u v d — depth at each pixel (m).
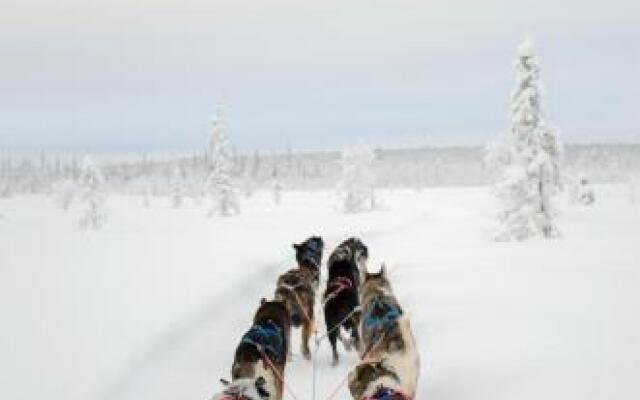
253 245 22.14
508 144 31.53
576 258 18.69
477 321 10.61
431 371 8.59
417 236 29.89
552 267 16.67
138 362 8.71
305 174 168.88
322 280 16.70
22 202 109.75
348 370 9.16
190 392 8.34
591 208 52.25
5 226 53.03
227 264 16.56
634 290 12.74
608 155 149.62
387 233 31.44
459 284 14.52
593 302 11.57
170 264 16.31
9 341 8.98
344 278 10.03
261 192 122.31
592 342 8.86
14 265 15.66
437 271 17.02
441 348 9.44
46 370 7.95
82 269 15.17
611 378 7.39
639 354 8.18
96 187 54.88
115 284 13.29
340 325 9.42
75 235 26.12
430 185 157.38
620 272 15.38
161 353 9.32
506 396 7.32
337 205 62.47
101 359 8.49
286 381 8.70
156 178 146.75
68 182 85.75
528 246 23.23
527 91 30.47
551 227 29.45
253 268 16.62
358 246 12.24
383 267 9.20
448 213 50.66
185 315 11.10
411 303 12.94
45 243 21.42
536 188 29.44
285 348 7.94
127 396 7.76
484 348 9.05
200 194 93.69
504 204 29.88
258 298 13.98
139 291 12.69
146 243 21.69
